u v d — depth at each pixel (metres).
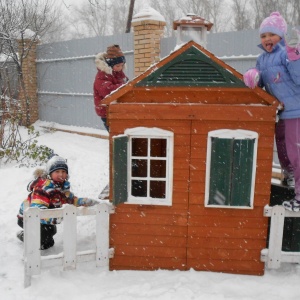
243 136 3.53
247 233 3.77
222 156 3.58
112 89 4.92
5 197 6.39
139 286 3.61
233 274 3.86
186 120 3.58
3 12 12.97
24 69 13.41
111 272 3.89
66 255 3.74
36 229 3.62
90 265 4.05
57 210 3.66
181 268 3.89
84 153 9.19
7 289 3.66
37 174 4.38
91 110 11.58
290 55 3.23
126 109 3.58
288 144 3.59
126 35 9.97
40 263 3.67
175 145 3.63
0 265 4.17
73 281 3.73
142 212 3.80
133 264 3.92
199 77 3.52
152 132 3.60
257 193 3.67
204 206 3.73
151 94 3.61
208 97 3.59
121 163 3.60
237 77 3.49
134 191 4.19
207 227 3.78
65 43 12.17
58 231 4.95
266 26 3.47
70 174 7.55
